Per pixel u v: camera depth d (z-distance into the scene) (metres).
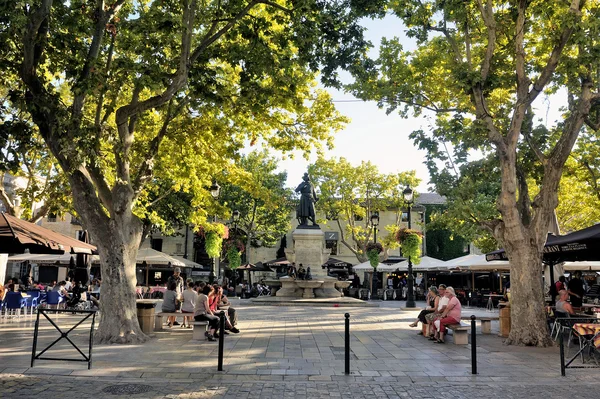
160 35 12.43
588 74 12.25
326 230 52.97
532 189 28.02
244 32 12.54
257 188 19.12
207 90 12.57
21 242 10.86
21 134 10.95
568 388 7.55
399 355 10.27
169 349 10.45
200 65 12.79
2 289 15.73
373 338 12.88
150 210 27.67
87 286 21.23
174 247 51.53
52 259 25.78
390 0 13.47
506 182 12.08
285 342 11.84
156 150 13.38
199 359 9.37
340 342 12.02
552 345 11.74
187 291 14.18
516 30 12.52
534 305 11.94
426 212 53.03
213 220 42.72
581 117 12.22
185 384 7.45
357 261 52.28
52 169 21.95
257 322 16.25
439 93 15.31
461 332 11.90
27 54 10.65
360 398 6.86
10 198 20.17
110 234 11.53
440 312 12.38
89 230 11.52
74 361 8.77
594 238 11.32
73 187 11.45
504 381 7.96
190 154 17.50
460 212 12.50
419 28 13.71
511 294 12.28
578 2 11.49
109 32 12.23
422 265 31.75
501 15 13.79
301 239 27.06
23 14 9.81
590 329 9.27
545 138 14.12
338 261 39.72
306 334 13.41
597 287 24.88
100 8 11.48
